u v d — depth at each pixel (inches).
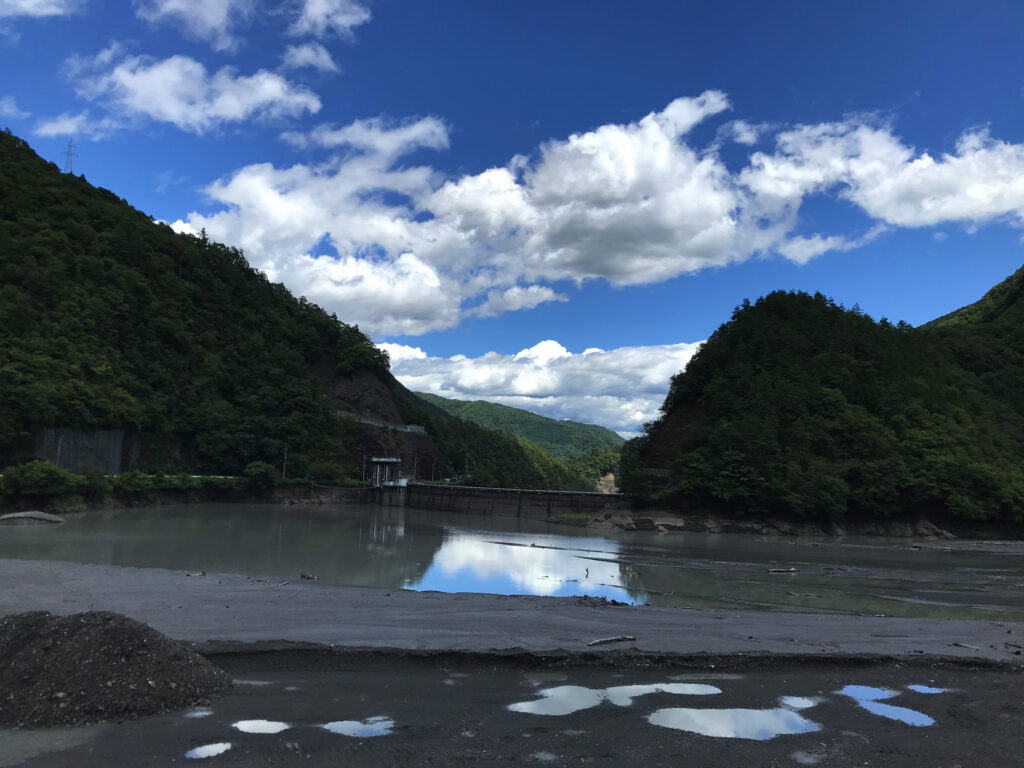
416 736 547.5
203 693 620.7
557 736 558.9
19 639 616.4
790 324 5551.2
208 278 6875.0
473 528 3676.2
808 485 3814.0
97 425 4473.4
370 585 1585.9
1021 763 527.5
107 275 5585.6
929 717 639.8
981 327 7283.5
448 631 906.1
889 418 4542.3
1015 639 1007.6
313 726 562.3
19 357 4259.4
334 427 6505.9
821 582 1868.8
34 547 2054.6
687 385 5319.9
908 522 3902.6
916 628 1073.5
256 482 5108.3
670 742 553.3
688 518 3951.8
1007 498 3831.2
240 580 1357.0
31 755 479.2
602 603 1240.2
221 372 6092.5
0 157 6176.2
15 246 5152.6
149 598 1087.0
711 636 941.8
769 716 630.5
